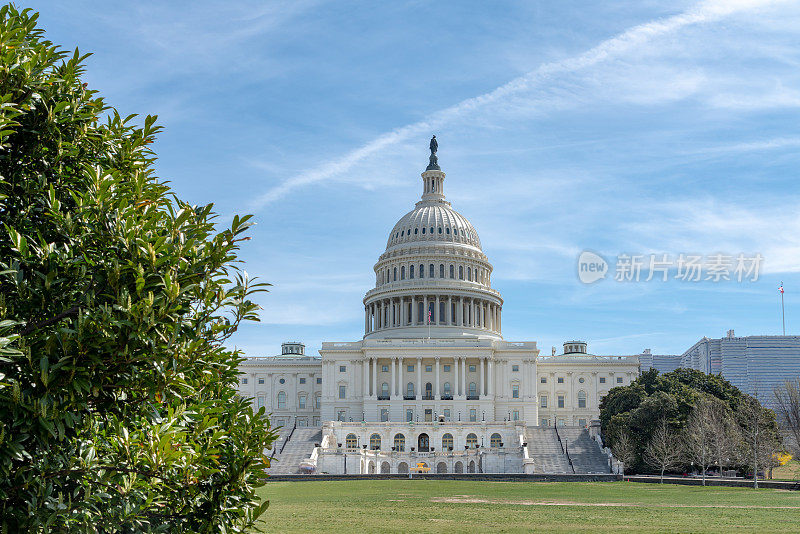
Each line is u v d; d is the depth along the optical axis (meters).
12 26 19.77
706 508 57.62
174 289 18.81
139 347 18.80
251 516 22.47
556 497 70.50
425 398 172.88
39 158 20.56
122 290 18.84
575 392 190.00
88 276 19.11
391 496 71.62
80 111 21.52
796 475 114.06
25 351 17.45
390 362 177.12
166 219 21.73
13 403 17.27
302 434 151.25
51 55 21.16
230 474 21.56
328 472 130.62
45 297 18.48
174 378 19.61
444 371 175.88
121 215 19.69
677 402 120.81
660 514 52.84
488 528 44.19
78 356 18.09
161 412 21.02
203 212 21.95
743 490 82.62
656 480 102.38
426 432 151.50
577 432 151.50
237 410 22.70
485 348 174.12
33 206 20.03
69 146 20.64
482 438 150.62
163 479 20.34
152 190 22.58
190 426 21.69
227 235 20.83
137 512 20.20
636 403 137.38
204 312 20.70
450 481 99.75
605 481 102.75
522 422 150.38
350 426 151.00
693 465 114.06
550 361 191.25
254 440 22.12
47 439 17.91
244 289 21.27
